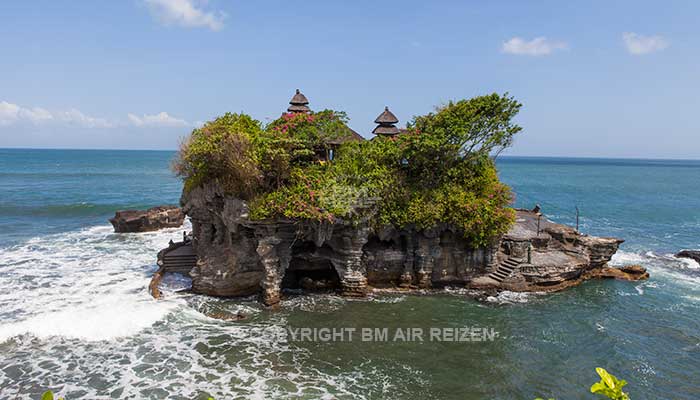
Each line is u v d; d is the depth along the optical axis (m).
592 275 38.09
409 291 33.66
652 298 33.69
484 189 35.28
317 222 30.67
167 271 36.22
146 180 126.69
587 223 68.19
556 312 30.44
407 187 34.38
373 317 28.98
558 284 35.34
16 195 86.81
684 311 31.20
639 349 25.38
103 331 25.72
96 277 35.59
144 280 34.78
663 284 37.16
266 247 30.36
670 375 22.64
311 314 29.25
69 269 37.94
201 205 34.81
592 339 26.48
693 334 27.47
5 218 63.50
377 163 35.03
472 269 35.06
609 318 29.66
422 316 29.30
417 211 32.62
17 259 41.28
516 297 32.88
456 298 32.50
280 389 20.52
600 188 130.50
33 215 66.25
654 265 43.03
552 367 23.19
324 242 33.47
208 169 32.72
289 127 34.09
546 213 78.31
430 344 25.41
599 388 6.45
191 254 37.81
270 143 30.52
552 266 35.03
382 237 33.66
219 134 30.89
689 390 21.34
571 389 21.19
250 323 27.66
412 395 20.34
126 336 25.44
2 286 33.16
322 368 22.52
